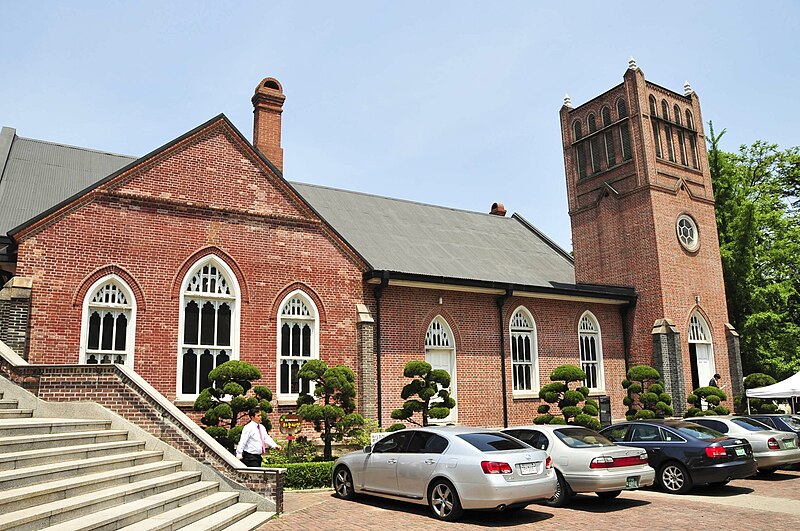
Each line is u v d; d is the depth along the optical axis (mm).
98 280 15883
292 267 18875
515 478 10586
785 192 39438
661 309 26359
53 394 12703
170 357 16500
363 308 19906
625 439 15023
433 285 21516
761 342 33188
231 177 18312
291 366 18578
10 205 16641
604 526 10453
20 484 8586
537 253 30047
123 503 9641
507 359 23641
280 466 14938
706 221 29422
